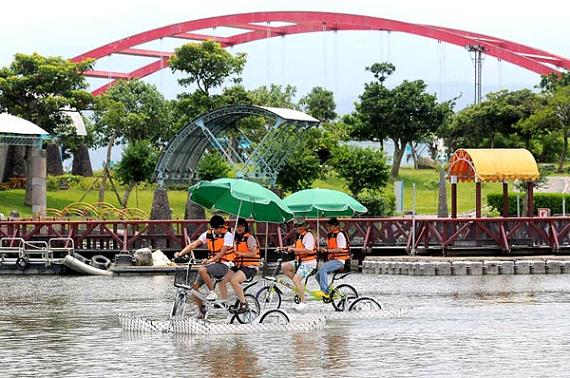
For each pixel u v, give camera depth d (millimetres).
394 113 130125
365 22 167750
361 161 91812
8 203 96438
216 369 22953
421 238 61469
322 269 33562
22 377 22281
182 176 76500
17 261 57219
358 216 89000
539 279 50156
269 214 33438
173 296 42469
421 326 30594
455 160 64562
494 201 96000
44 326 31891
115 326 31609
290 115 71688
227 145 83062
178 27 182250
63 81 100312
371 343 26891
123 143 113562
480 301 38625
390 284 47750
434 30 165875
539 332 28781
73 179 110438
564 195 94562
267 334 28969
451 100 138000
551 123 129125
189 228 66000
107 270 57156
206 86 101562
